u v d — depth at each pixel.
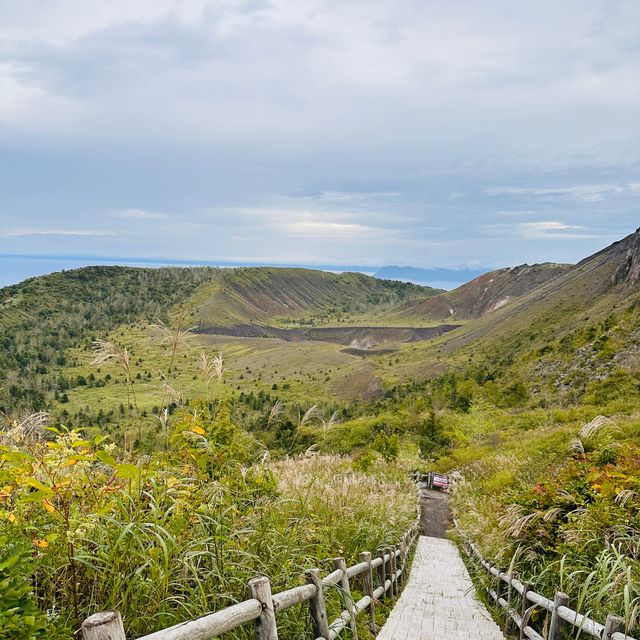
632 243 133.12
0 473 2.70
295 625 3.88
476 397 57.41
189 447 4.60
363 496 8.80
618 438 11.92
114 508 3.08
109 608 2.74
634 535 5.13
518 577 6.73
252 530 3.97
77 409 113.75
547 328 122.25
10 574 2.21
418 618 6.84
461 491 17.61
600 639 3.92
